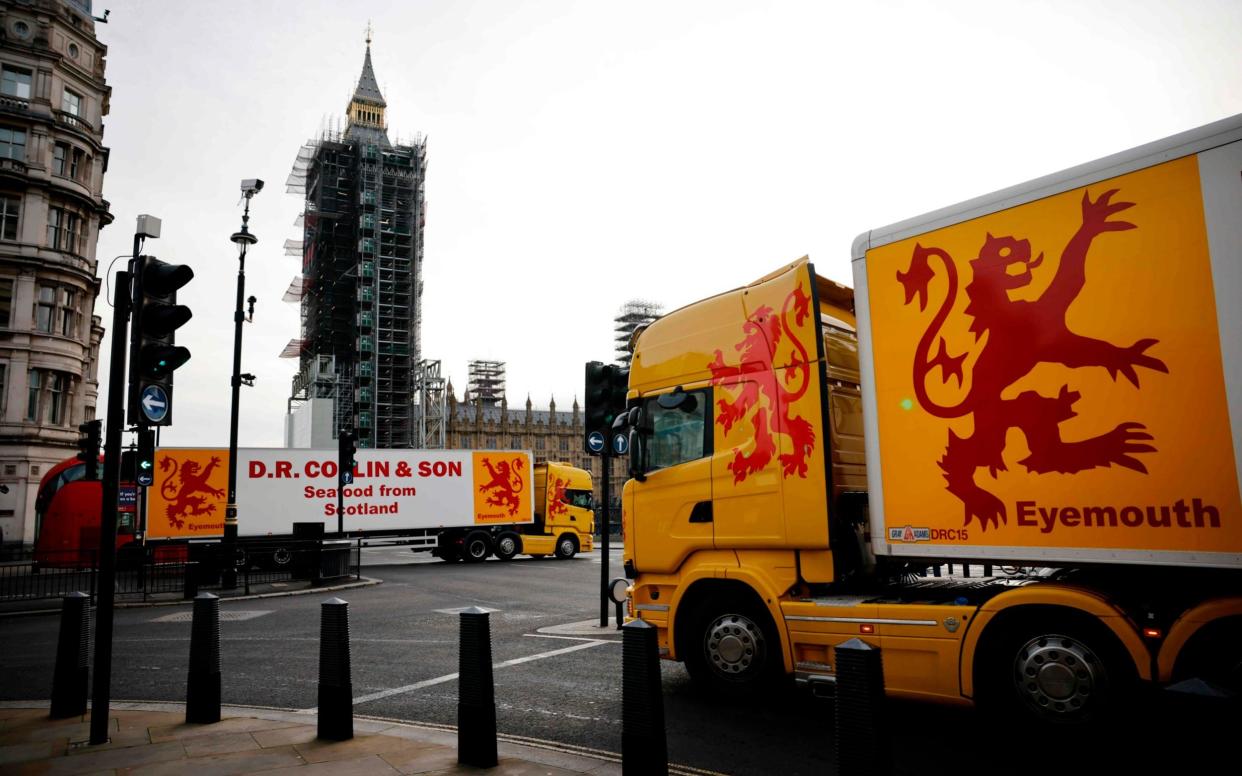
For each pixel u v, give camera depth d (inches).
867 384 234.2
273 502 1023.6
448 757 205.5
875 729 131.5
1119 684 185.9
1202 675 171.8
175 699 297.4
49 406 1547.7
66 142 1610.5
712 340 283.0
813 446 246.7
